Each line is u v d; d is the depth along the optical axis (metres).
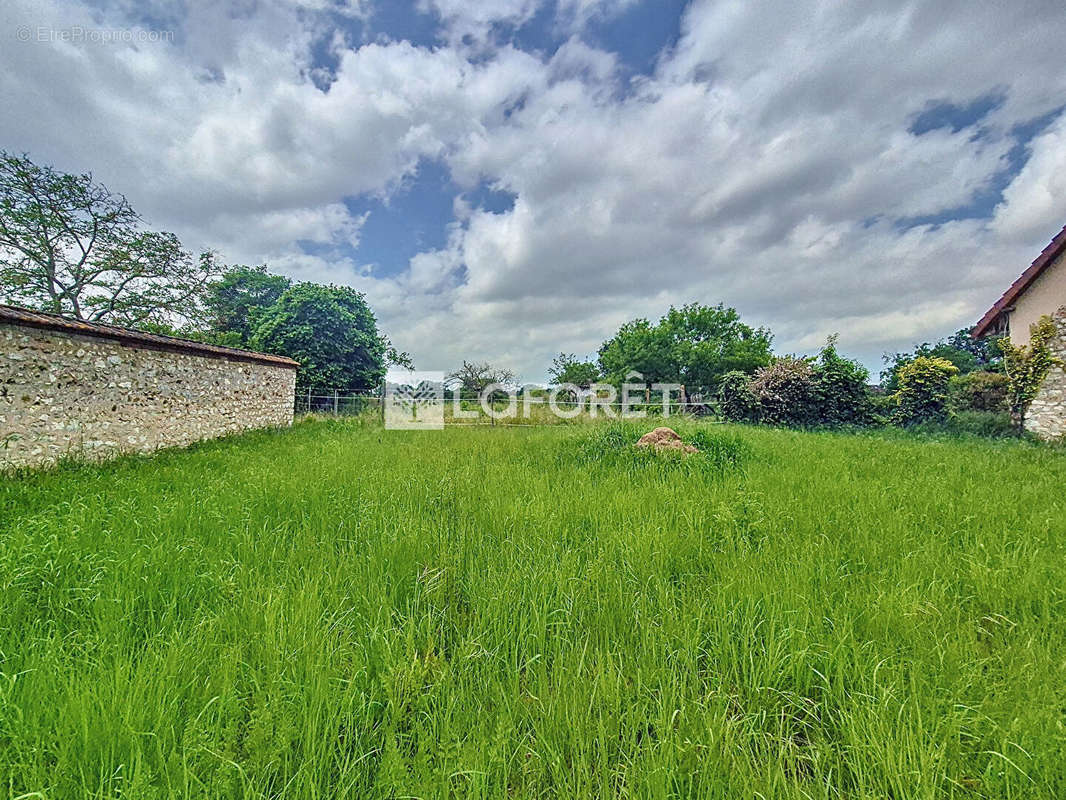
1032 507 4.45
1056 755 1.52
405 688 1.96
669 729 1.67
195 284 24.41
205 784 1.45
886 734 1.67
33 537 3.51
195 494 5.04
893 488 5.18
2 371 7.32
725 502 4.45
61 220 19.62
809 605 2.56
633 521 4.11
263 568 3.23
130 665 1.97
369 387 25.59
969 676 1.96
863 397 15.81
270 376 15.30
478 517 4.36
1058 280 11.57
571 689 1.93
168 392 10.72
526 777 1.62
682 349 26.88
